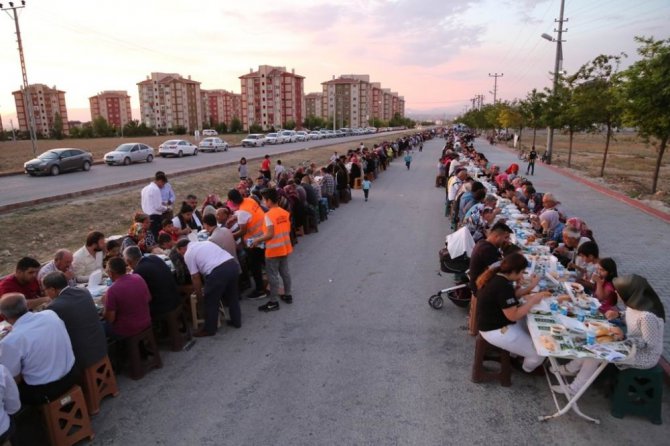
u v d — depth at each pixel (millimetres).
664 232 12305
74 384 4352
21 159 35188
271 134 61688
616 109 22297
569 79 26969
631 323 4414
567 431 4367
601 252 10422
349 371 5504
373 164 24297
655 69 15633
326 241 11883
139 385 5273
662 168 30828
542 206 10812
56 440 4152
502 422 4512
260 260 7875
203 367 5656
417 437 4293
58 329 4227
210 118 126375
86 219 15156
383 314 7195
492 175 16000
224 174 26797
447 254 7570
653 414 4469
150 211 10258
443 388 5125
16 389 3705
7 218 14039
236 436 4355
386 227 13469
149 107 129125
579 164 33375
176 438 4348
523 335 5000
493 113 68062
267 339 6395
